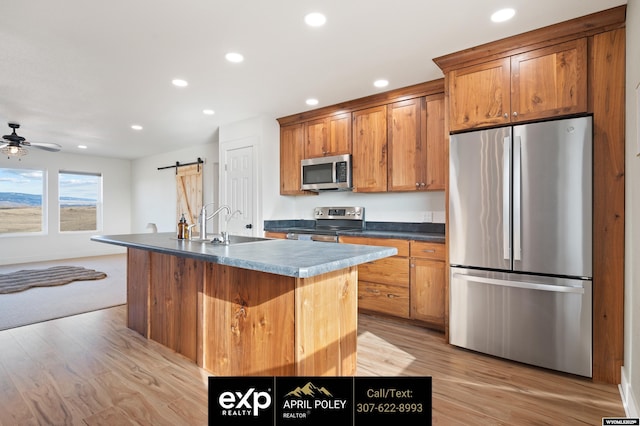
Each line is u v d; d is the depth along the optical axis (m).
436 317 2.96
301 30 2.28
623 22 2.04
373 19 2.15
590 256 2.09
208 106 3.92
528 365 2.34
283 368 1.80
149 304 2.79
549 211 2.21
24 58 2.67
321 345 1.85
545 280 2.23
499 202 2.38
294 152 4.34
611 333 2.07
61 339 2.79
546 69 2.28
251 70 2.93
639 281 1.70
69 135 5.38
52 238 6.77
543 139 2.22
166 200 6.93
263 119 4.28
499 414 1.79
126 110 4.05
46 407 1.84
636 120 1.75
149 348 2.63
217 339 2.20
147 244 2.35
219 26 2.23
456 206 2.59
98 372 2.24
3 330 2.98
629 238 1.94
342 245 2.26
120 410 1.82
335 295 1.93
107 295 4.11
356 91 3.46
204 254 1.83
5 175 6.29
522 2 1.97
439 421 1.73
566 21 2.16
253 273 1.95
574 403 1.88
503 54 2.44
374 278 3.32
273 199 4.41
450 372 2.24
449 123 2.68
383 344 2.71
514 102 2.39
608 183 2.07
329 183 3.91
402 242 3.15
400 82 3.22
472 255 2.52
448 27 2.25
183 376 2.19
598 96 2.11
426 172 3.27
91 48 2.52
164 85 3.25
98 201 7.46
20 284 4.54
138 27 2.23
